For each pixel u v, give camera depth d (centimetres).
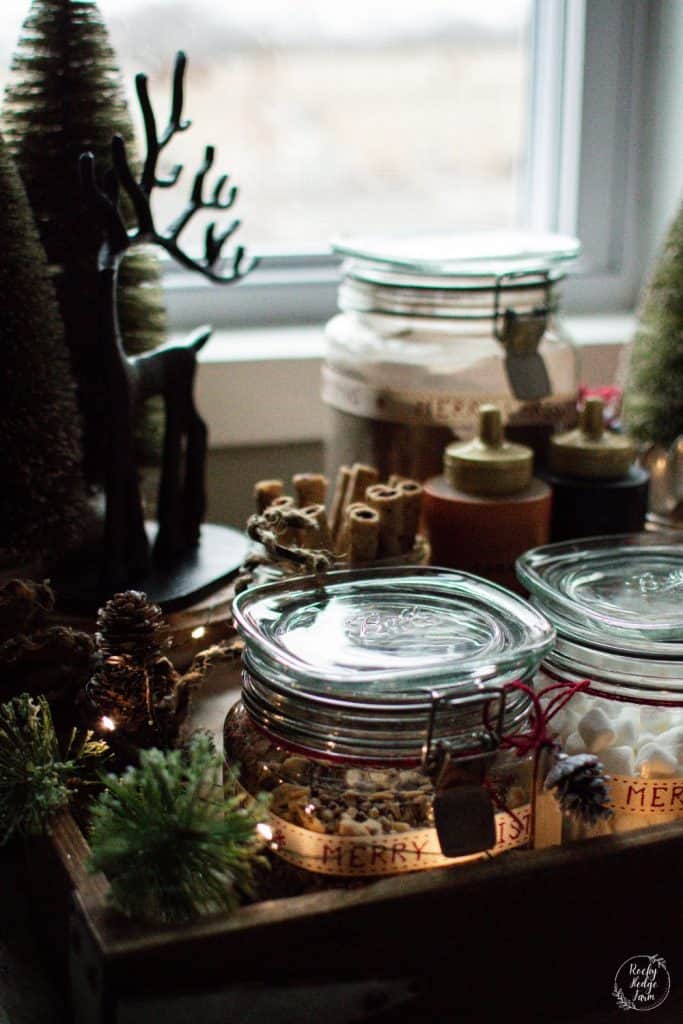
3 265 66
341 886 54
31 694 68
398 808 54
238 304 112
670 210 113
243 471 104
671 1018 58
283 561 70
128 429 71
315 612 61
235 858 51
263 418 101
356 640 57
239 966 49
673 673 60
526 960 54
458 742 53
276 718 56
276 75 113
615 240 121
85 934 49
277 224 117
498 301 81
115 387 70
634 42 114
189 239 113
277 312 114
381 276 85
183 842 50
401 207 121
